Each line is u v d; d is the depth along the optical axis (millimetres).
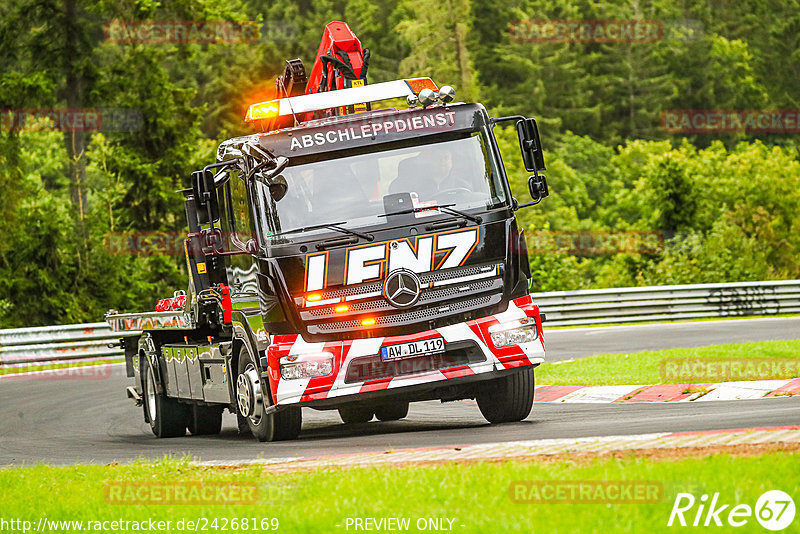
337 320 35969
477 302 36844
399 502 21953
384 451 30547
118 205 154500
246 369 39688
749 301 105562
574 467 23922
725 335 79500
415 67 198625
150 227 153375
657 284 153500
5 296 142250
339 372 35719
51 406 62312
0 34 144000
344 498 22609
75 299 144250
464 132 37938
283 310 35938
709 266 157375
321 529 20391
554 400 48594
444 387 37938
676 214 172875
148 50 151500
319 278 35906
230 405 42812
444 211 36844
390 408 48469
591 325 103500
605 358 59594
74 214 149750
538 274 147000
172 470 29953
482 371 36531
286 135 36969
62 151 176375
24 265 143625
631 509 19766
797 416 32375
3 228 143250
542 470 23703
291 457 31938
